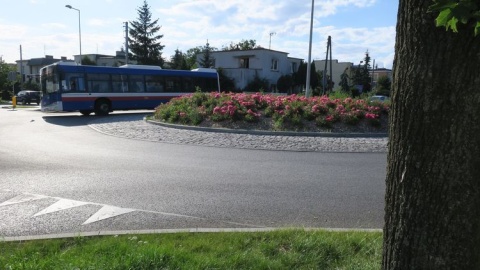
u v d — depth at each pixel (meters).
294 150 12.81
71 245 4.40
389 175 2.47
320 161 10.89
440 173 2.18
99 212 6.06
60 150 12.47
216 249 4.17
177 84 29.81
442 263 2.23
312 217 5.92
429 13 2.15
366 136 15.81
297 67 65.44
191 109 19.00
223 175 8.94
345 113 16.86
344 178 8.75
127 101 26.89
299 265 3.82
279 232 4.66
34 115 27.30
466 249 2.20
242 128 16.84
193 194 7.21
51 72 24.45
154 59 71.62
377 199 7.01
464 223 2.18
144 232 4.82
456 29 2.00
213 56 62.31
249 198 6.96
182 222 5.62
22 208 6.25
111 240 4.40
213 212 6.12
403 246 2.36
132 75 27.27
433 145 2.19
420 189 2.26
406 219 2.33
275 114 17.20
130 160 10.80
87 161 10.60
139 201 6.71
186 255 3.90
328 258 3.99
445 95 2.13
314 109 16.98
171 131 16.97
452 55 2.11
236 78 54.66
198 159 11.05
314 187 7.86
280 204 6.60
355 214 6.10
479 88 2.09
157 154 11.84
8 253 4.14
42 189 7.50
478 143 2.12
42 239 4.57
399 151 2.36
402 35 2.31
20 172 9.09
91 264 3.66
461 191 2.15
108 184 7.96
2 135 16.31
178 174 9.02
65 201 6.66
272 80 59.41
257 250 4.14
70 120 22.97
